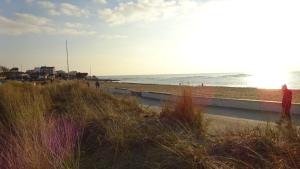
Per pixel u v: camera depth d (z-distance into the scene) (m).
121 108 15.44
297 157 6.76
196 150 7.20
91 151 8.96
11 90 16.17
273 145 7.16
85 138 9.81
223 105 27.02
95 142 9.38
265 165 6.56
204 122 11.68
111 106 15.34
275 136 7.76
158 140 8.52
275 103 22.80
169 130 9.67
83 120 10.74
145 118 12.27
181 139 8.33
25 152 7.36
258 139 7.49
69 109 13.79
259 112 22.75
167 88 57.94
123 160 7.92
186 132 9.62
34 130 8.45
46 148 7.50
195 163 6.69
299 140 7.46
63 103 16.66
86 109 12.48
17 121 10.17
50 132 8.58
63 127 9.77
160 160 7.34
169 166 6.95
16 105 12.23
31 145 7.58
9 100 13.31
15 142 8.25
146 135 8.89
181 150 7.33
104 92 21.45
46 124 9.63
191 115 11.31
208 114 21.41
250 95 38.38
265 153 7.02
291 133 7.88
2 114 12.09
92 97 18.77
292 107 21.27
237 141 7.61
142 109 16.22
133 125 10.08
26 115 10.30
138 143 8.58
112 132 9.32
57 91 21.25
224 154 7.20
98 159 8.26
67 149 7.73
